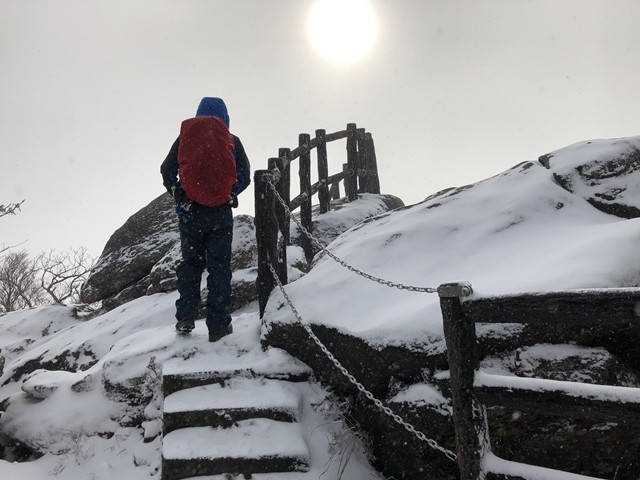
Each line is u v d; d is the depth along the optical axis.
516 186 5.39
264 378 4.36
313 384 4.38
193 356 4.77
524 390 2.51
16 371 6.75
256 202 5.13
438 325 3.67
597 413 2.31
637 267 3.75
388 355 3.82
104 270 8.58
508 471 2.57
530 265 4.09
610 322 2.27
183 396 4.23
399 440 3.61
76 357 6.42
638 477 3.04
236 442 3.83
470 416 2.68
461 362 2.69
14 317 8.66
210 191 4.77
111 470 4.18
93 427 4.68
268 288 5.10
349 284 4.73
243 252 7.29
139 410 4.64
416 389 3.61
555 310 2.39
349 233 6.44
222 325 4.91
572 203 5.09
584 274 3.59
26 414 5.04
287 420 4.00
